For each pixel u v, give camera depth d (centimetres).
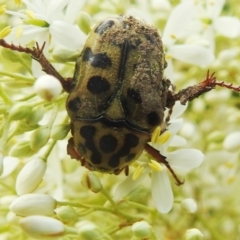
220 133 10
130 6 11
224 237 10
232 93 11
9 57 9
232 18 10
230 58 10
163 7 10
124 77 8
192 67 11
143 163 9
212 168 10
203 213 10
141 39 8
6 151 9
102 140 8
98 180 8
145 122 8
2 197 9
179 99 8
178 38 10
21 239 9
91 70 8
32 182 8
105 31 8
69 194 10
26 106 8
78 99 8
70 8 9
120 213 9
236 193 10
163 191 9
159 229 10
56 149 9
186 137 10
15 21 10
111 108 8
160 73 8
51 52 9
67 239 8
